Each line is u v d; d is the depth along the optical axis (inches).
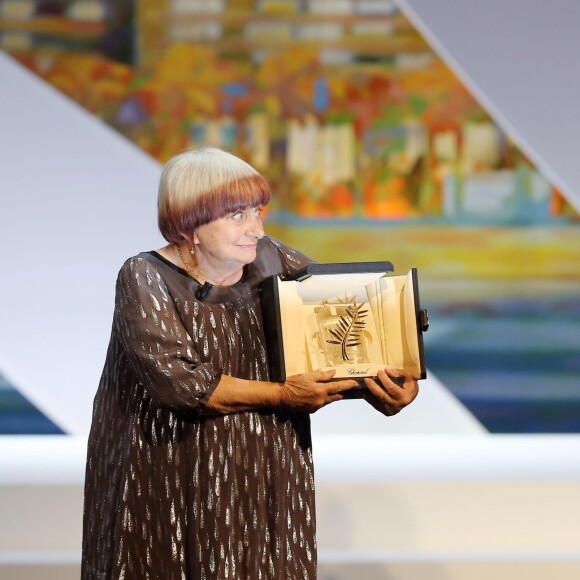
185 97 621.0
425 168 632.4
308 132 627.2
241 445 230.4
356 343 241.3
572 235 636.7
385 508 495.8
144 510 230.7
